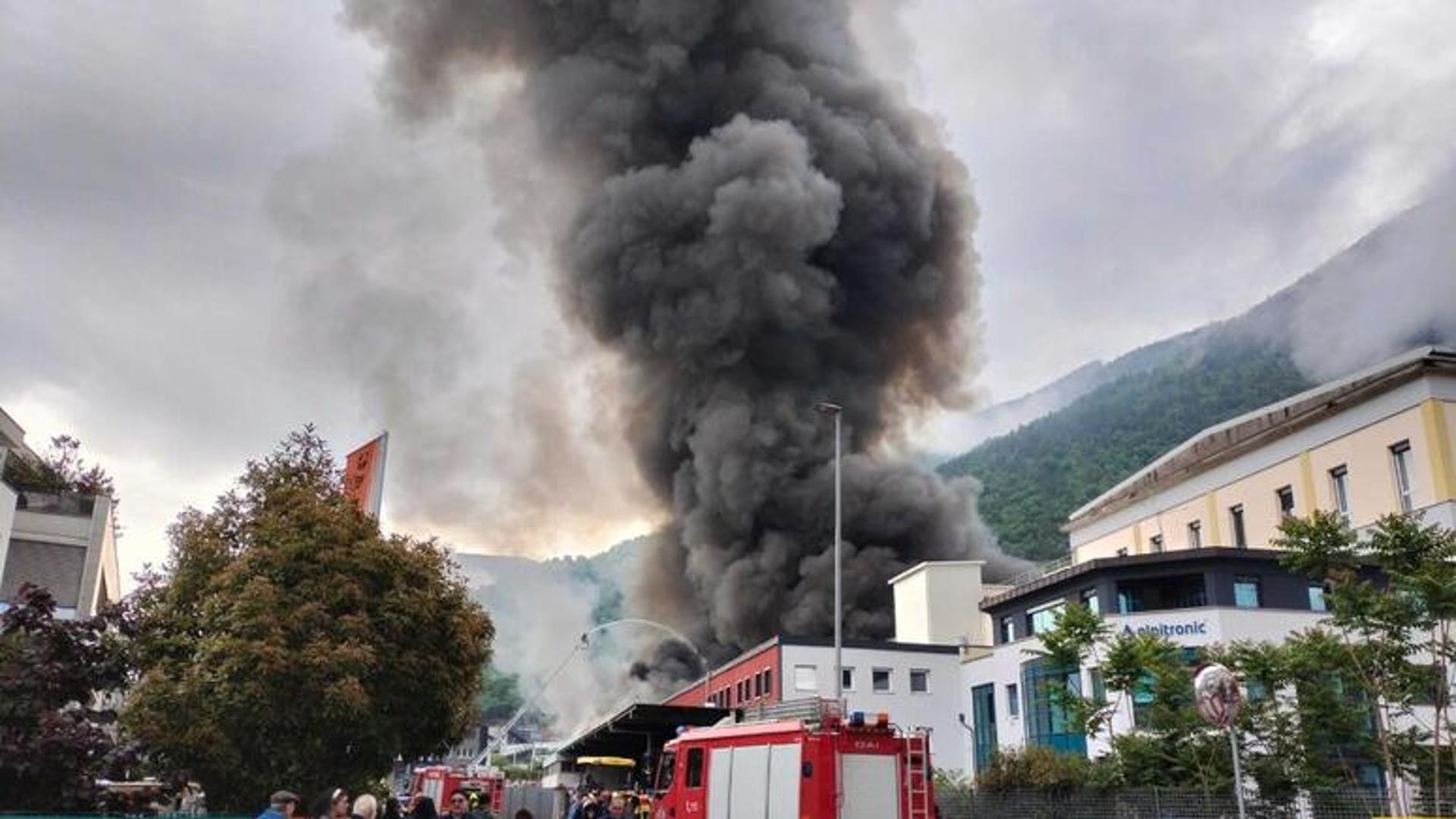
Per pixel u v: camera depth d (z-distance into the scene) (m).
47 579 41.12
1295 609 34.34
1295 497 40.62
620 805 18.17
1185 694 25.72
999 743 41.84
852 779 14.82
